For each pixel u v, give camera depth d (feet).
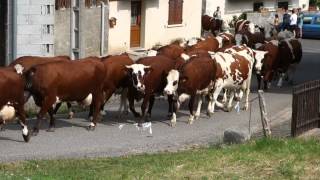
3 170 42.34
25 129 52.75
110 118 64.28
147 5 117.60
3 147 50.85
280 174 37.76
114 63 61.36
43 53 79.10
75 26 87.30
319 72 101.60
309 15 155.94
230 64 65.87
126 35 113.09
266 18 159.63
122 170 40.65
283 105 71.61
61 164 44.34
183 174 38.32
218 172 38.47
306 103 51.37
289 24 143.02
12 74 51.47
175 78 59.47
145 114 62.80
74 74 56.08
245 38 93.61
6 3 77.46
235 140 50.75
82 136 55.67
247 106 69.56
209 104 65.36
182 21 126.82
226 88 67.05
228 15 160.45
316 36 154.71
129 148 51.57
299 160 40.24
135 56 110.32
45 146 51.62
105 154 49.37
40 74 54.24
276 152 42.24
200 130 59.11
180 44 83.71
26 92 55.62
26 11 77.30
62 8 87.92
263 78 81.92
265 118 52.90
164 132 58.03
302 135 50.57
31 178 37.68
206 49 81.15
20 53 77.77
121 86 62.80
